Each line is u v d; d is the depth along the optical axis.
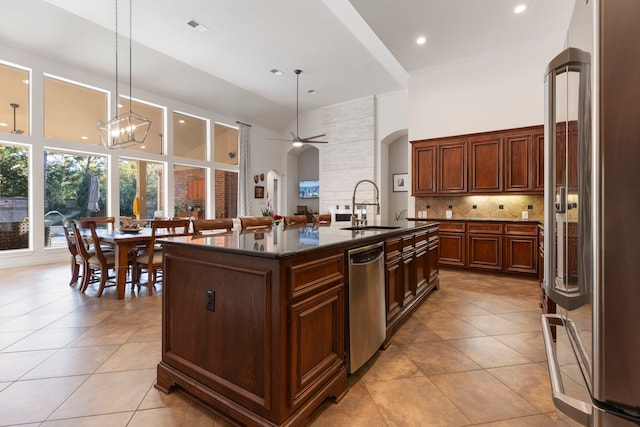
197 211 7.76
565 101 1.01
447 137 5.49
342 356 1.77
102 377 1.91
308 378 1.50
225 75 6.77
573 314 0.96
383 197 8.09
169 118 7.05
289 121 9.70
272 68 6.43
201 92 7.15
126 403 1.66
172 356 1.79
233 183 8.70
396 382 1.88
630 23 0.66
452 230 5.12
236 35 5.14
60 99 5.58
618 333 0.69
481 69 5.29
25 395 1.72
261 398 1.41
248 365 1.46
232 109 8.15
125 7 4.42
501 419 1.55
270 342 1.38
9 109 5.05
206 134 7.98
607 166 0.69
